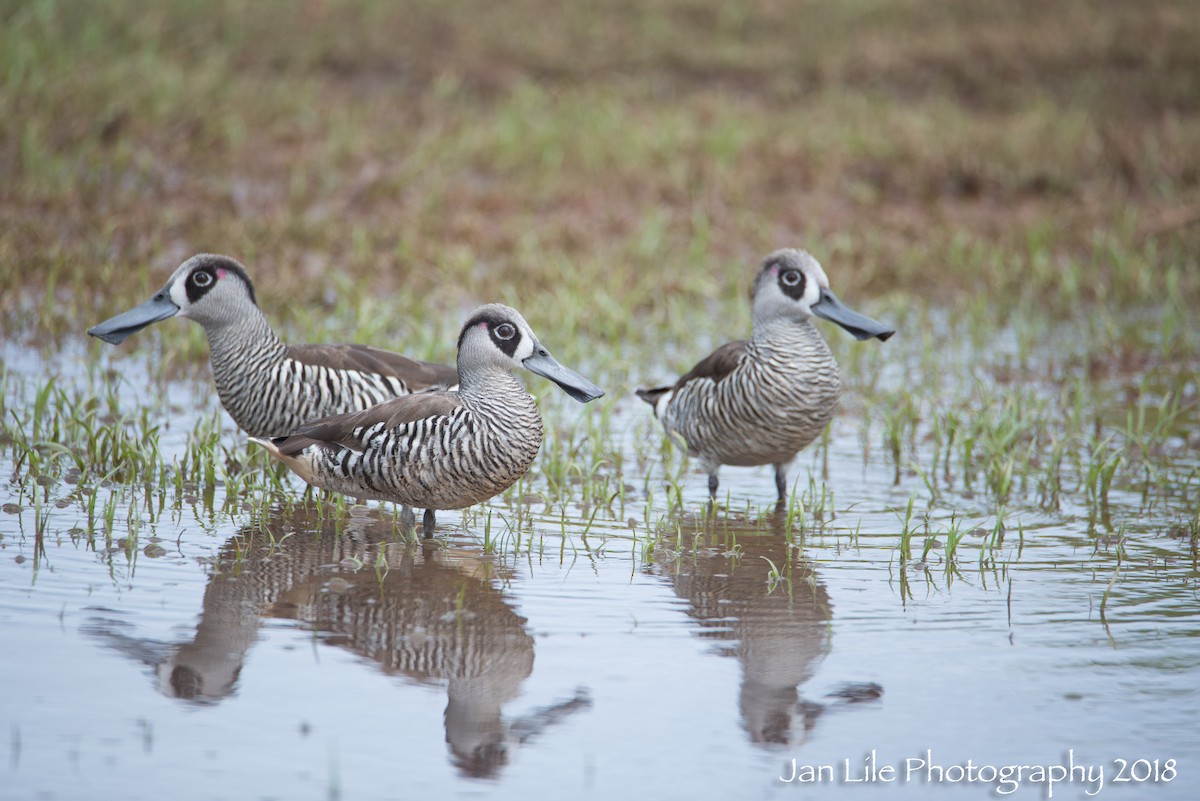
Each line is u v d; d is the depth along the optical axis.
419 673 8.58
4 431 13.00
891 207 25.11
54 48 27.48
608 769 7.49
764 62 33.97
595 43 34.31
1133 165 26.55
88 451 12.69
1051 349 18.67
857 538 11.49
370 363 12.41
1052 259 22.84
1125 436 14.68
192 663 8.57
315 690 8.29
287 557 10.55
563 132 27.25
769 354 12.10
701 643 9.17
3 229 19.78
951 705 8.30
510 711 8.12
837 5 37.91
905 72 33.75
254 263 19.84
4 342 16.66
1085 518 12.06
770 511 12.34
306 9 33.84
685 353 18.05
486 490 10.55
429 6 35.47
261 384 12.24
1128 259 21.91
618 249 21.89
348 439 10.59
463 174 24.92
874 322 12.08
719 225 23.56
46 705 7.92
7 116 23.39
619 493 12.11
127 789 7.08
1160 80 32.81
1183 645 9.17
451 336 17.66
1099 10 37.50
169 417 14.37
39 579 9.73
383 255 20.66
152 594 9.62
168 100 25.52
